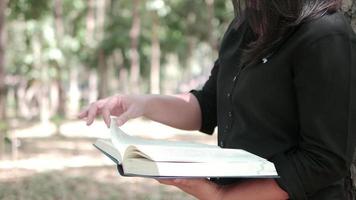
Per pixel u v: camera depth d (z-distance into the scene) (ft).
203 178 4.56
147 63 94.58
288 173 4.62
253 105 4.98
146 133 47.34
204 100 6.26
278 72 4.81
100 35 82.02
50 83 69.46
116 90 108.88
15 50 87.51
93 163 27.61
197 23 79.97
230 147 5.16
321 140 4.56
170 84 131.44
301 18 4.70
